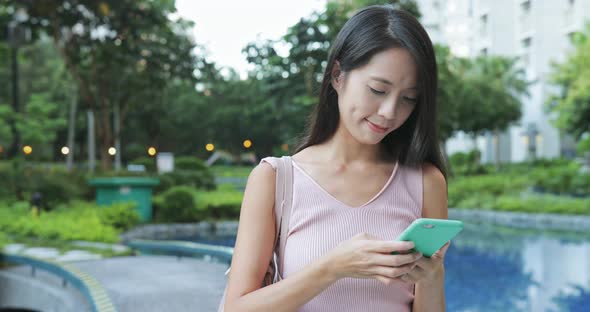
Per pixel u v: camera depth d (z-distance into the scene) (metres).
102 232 8.40
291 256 1.12
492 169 28.91
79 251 6.67
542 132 30.92
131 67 17.91
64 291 4.86
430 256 0.93
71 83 24.84
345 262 0.93
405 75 1.02
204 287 4.51
